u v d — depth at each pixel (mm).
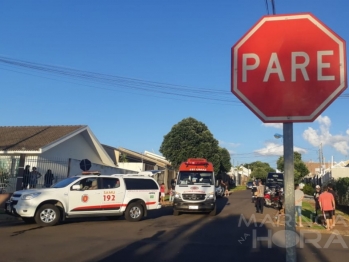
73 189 15430
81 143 29375
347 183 26016
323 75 3025
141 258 9258
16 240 11266
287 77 3076
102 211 15984
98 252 9805
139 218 16797
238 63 3172
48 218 14711
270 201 26234
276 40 3123
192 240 11992
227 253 10102
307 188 45219
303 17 3100
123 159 38812
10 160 20594
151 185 17359
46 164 21297
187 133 45188
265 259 9430
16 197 14953
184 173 21375
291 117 3033
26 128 28453
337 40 3029
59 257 9117
